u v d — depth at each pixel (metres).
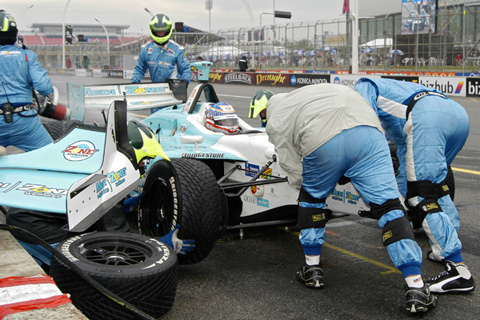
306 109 3.87
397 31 29.06
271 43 34.84
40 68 5.11
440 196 4.15
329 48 31.39
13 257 3.27
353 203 4.47
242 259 4.71
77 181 3.45
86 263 3.17
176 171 4.10
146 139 4.37
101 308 3.10
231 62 37.91
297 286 4.14
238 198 5.26
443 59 27.34
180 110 6.23
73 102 4.05
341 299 3.93
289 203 4.79
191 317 3.59
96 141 3.86
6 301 2.69
